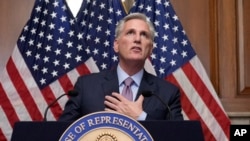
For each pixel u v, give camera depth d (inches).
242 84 203.6
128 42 140.3
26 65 187.5
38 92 185.9
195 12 206.2
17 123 84.7
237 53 204.2
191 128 86.0
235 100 202.2
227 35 204.7
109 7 198.5
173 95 139.9
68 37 192.5
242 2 205.9
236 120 197.3
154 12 198.1
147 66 189.8
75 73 189.0
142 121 85.7
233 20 205.2
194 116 187.2
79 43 191.9
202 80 190.9
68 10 195.6
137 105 121.3
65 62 189.9
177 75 190.4
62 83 187.6
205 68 203.6
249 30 203.9
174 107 137.2
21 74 186.5
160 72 189.9
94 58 191.9
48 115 184.9
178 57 192.7
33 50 189.6
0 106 182.9
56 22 193.5
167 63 191.6
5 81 185.2
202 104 188.4
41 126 84.4
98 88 138.9
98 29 195.5
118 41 145.4
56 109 185.9
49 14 194.1
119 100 129.0
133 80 142.6
